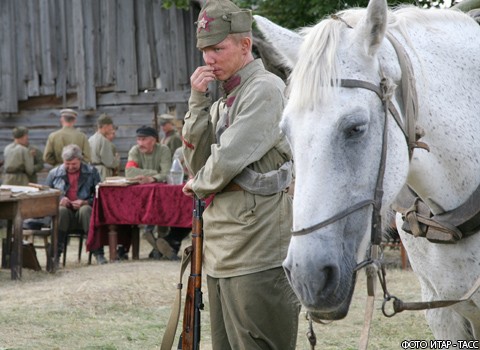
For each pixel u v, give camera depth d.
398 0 6.70
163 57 16.66
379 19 2.67
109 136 13.08
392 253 10.44
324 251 2.53
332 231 2.56
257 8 11.64
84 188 10.48
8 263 9.78
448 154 3.06
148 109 16.78
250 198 3.40
